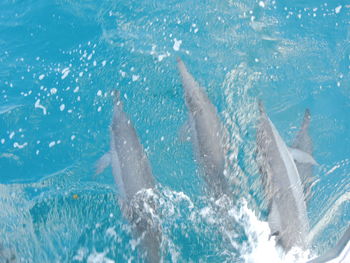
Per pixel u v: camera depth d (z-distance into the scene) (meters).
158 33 7.89
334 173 6.64
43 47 7.87
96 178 6.75
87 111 7.25
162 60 7.59
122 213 6.42
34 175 6.88
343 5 7.97
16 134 7.17
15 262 6.20
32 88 7.48
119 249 6.24
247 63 7.52
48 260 6.27
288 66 7.48
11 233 6.41
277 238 6.27
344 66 7.43
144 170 6.55
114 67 7.58
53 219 6.52
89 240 6.36
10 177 6.86
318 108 7.13
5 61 7.75
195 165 6.72
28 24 8.10
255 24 7.88
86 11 8.18
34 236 6.41
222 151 6.68
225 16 7.98
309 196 6.48
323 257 5.68
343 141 6.88
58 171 6.88
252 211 6.46
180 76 7.15
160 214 6.43
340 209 6.40
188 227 6.42
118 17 8.07
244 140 6.84
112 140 6.77
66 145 7.06
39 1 8.32
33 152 7.04
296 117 7.06
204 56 7.62
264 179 6.54
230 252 6.29
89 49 7.80
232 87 7.29
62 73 7.59
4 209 6.60
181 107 7.06
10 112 7.29
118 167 6.59
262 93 7.27
